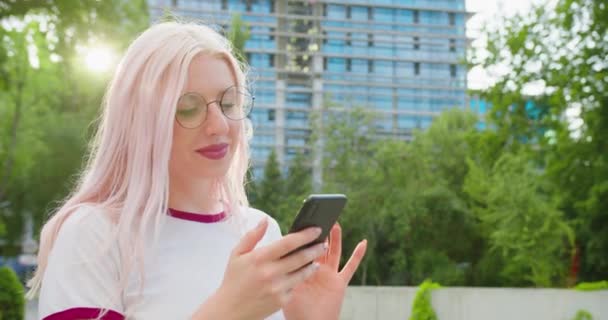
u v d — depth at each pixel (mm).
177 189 1590
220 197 1725
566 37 16906
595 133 16828
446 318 12273
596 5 16156
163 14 2109
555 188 18266
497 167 19781
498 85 17953
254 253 1235
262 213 1847
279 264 1232
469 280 28344
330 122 34562
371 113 35000
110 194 1509
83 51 14797
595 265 21484
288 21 68812
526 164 19781
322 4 69312
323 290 1632
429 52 70375
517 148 18484
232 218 1692
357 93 68688
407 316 13219
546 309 11344
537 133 18078
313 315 1596
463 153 32000
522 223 18781
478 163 31297
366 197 31406
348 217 31156
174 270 1503
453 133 32844
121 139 1497
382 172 32000
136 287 1455
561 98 17188
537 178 18984
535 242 18562
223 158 1535
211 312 1204
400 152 32062
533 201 18781
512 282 24031
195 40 1508
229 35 2033
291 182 39719
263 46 68125
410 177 31469
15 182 29797
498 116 18344
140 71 1487
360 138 34125
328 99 35719
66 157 29219
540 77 17484
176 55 1473
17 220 33438
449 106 69500
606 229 19891
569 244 21531
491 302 11891
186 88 1479
